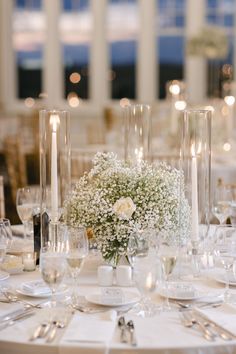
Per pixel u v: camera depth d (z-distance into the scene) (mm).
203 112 2172
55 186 2232
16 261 2268
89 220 2090
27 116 9570
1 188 3297
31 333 1590
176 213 2135
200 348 1507
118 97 11102
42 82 11203
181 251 2146
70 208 2164
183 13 10820
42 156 2254
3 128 10328
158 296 1881
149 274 1663
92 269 2211
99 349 1489
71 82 11148
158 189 2117
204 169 2189
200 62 10734
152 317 1704
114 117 9953
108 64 11070
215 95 10703
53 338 1543
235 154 6035
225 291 1946
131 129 2680
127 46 11031
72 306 1790
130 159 2521
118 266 2029
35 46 11164
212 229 2680
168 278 2047
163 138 6895
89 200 2113
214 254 2168
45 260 1724
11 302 1840
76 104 10781
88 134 8641
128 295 1872
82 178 2236
